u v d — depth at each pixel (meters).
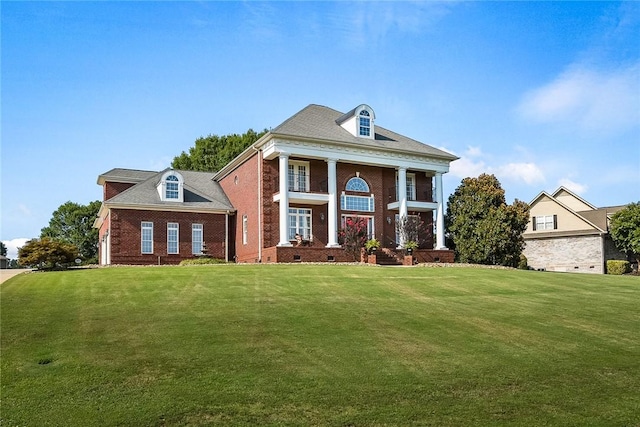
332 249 31.73
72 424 8.54
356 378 10.46
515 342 13.17
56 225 72.69
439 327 14.30
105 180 42.00
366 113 35.28
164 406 9.13
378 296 18.33
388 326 14.20
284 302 16.78
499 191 36.47
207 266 26.20
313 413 8.99
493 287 21.06
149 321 14.20
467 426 8.71
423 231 35.19
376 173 36.16
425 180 38.62
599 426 8.87
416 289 20.02
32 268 30.34
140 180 42.53
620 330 14.61
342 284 20.50
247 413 8.95
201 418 8.77
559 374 11.08
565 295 19.81
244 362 11.14
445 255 35.12
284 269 24.69
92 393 9.62
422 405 9.40
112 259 33.03
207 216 36.34
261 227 32.78
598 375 11.11
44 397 9.45
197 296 17.61
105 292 18.31
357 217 32.94
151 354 11.54
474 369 11.17
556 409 9.45
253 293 18.23
